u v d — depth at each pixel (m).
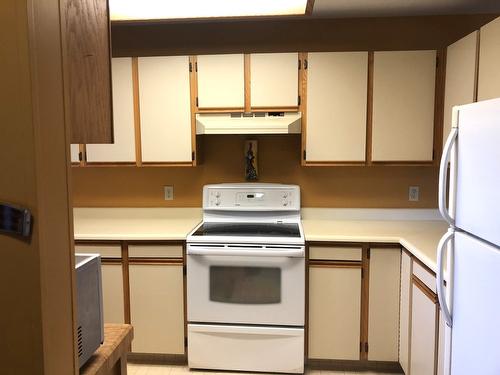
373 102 2.65
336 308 2.52
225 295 2.49
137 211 3.15
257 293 2.47
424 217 2.97
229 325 2.51
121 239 2.56
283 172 3.05
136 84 2.75
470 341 1.31
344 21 2.88
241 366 2.54
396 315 2.48
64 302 0.79
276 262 2.42
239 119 2.66
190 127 2.75
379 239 2.43
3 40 0.66
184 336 2.62
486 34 2.01
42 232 0.70
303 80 2.66
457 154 1.40
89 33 0.97
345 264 2.49
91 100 0.99
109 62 0.98
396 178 2.98
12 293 0.70
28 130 0.67
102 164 2.83
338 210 3.03
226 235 2.51
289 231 2.62
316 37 2.92
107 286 2.61
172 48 3.01
